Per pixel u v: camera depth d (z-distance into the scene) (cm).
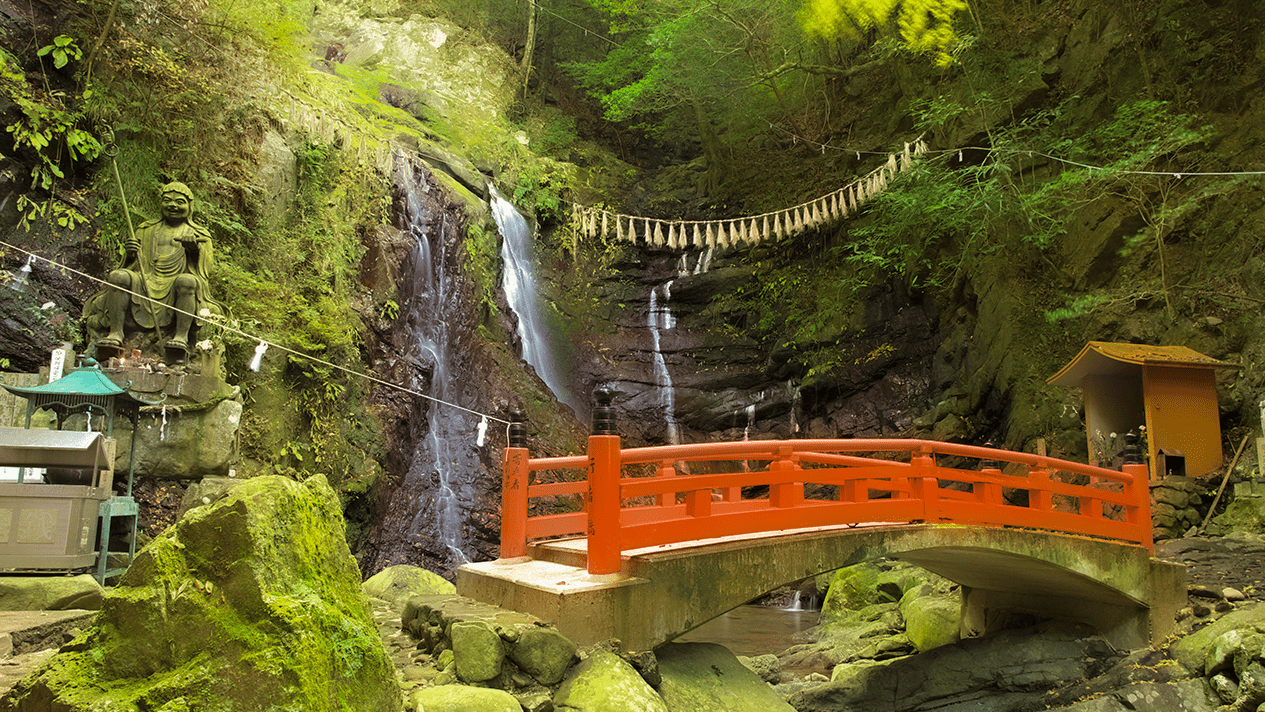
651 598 445
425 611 457
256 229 1192
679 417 1928
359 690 255
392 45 2200
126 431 809
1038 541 662
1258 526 915
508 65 2370
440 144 1845
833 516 555
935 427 1565
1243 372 1131
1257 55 1280
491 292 1744
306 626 236
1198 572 792
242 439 1015
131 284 863
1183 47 1362
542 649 383
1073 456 1250
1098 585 699
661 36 1778
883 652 913
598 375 1944
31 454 542
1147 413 1032
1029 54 1595
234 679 222
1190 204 1215
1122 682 652
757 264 2056
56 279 970
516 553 544
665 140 2466
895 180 1499
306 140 1311
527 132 2275
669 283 2125
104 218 1020
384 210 1470
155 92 1079
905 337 1770
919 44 1669
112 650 237
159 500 816
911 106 1612
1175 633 703
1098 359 1089
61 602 478
